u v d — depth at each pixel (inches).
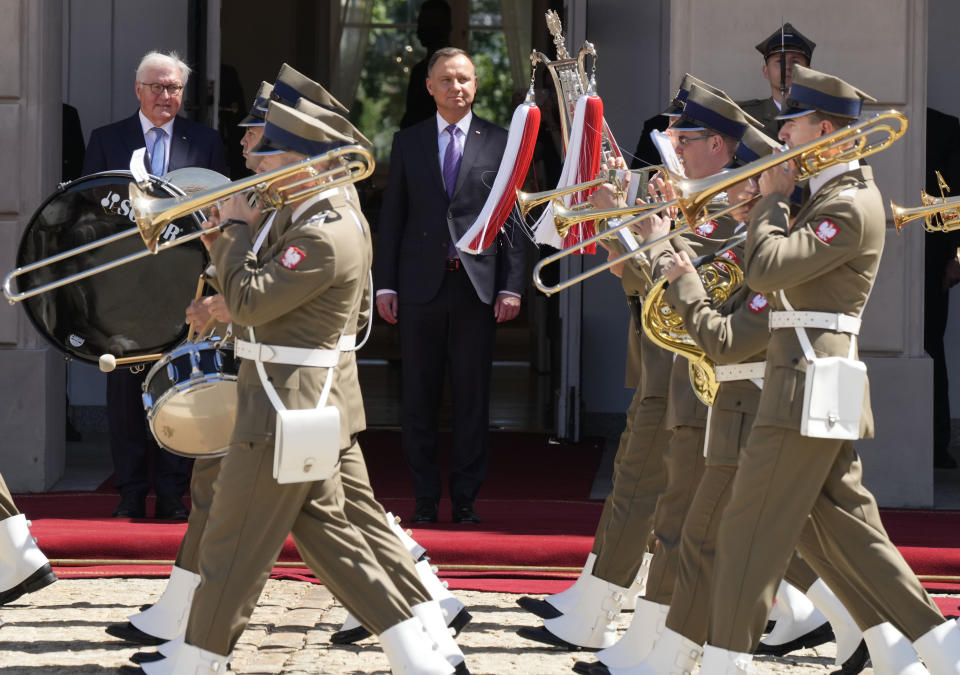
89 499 745.6
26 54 751.7
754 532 402.0
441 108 703.7
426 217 697.0
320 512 422.6
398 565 448.8
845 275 400.2
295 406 408.5
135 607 559.5
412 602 447.5
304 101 434.6
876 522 414.3
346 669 480.1
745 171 402.3
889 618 415.2
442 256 693.9
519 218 693.9
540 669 485.4
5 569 524.4
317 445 403.5
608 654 472.7
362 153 406.3
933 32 946.1
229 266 409.4
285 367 410.3
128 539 625.9
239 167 999.6
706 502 432.1
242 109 1015.6
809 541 434.0
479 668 486.0
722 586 404.8
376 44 1685.5
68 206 592.1
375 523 452.4
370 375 1275.8
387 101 1694.1
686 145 457.7
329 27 1493.6
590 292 981.2
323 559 423.5
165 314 593.3
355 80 1664.6
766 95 733.3
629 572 506.3
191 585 494.3
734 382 429.1
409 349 697.0
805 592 477.7
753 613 401.7
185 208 410.9
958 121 861.8
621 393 981.8
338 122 435.5
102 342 593.9
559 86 547.5
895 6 723.4
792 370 399.5
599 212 454.9
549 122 883.4
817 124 408.2
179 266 588.7
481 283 690.2
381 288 703.1
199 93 886.4
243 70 1304.1
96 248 591.2
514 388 1199.6
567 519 700.0
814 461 400.5
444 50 703.7
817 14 728.3
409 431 695.7
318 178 409.4
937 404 874.8
